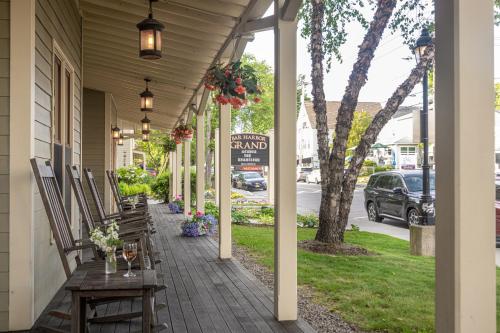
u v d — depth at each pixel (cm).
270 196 1622
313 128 4275
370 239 851
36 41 376
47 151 422
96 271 306
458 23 190
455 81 191
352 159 754
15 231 353
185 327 365
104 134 1046
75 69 574
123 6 513
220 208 654
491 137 191
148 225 539
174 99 1018
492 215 190
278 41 388
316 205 1650
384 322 386
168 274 555
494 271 190
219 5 460
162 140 1888
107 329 356
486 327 190
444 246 198
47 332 342
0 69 354
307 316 404
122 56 719
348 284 516
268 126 3008
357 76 730
